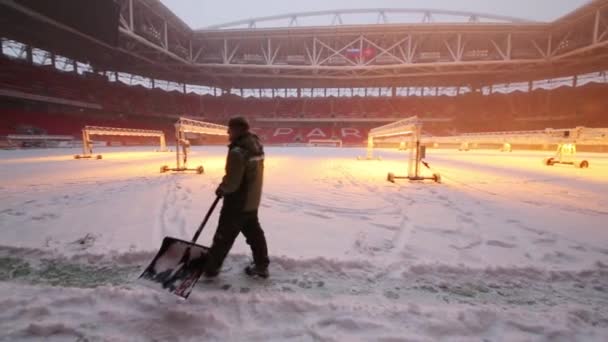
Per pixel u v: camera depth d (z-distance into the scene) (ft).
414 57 145.79
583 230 13.57
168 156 61.36
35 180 27.43
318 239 12.25
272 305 7.44
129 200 19.10
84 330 6.51
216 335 6.43
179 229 13.28
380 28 127.34
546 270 9.37
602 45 103.81
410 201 19.58
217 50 148.25
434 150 106.01
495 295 8.21
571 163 42.70
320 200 19.74
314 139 176.24
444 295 8.19
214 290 8.17
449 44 138.72
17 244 10.94
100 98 139.95
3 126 101.96
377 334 6.52
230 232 8.50
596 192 23.03
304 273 9.31
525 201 19.75
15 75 112.78
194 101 176.04
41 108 121.19
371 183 27.12
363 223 14.60
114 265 9.66
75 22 69.77
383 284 8.72
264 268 8.98
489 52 143.02
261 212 16.62
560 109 145.38
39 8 63.36
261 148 8.91
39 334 6.38
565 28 118.42
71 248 10.77
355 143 167.53
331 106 182.80
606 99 134.62
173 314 7.04
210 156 62.18
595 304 7.77
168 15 114.93
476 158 61.52
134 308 7.27
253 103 183.42
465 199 20.34
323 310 7.32
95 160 50.37
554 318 7.05
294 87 193.36
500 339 6.40
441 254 10.87
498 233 13.19
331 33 130.93
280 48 145.79
